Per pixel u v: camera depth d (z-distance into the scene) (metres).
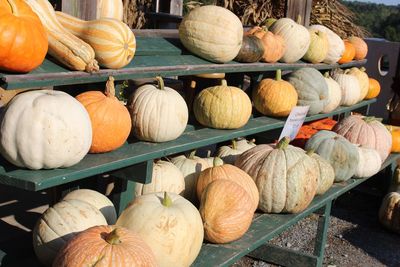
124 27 3.36
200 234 3.06
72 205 2.92
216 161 3.80
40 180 2.61
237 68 4.61
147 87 3.73
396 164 6.78
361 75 6.86
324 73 6.81
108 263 2.41
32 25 2.78
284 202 3.95
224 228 3.30
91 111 3.10
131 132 3.70
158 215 2.91
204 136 4.09
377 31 19.12
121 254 2.45
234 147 4.69
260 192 3.94
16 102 2.71
